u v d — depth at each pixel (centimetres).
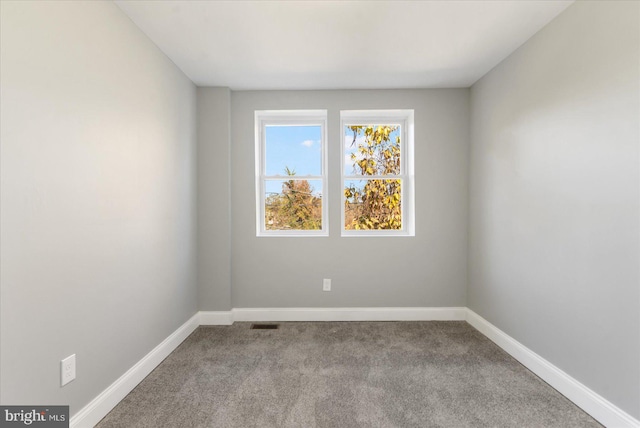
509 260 239
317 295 311
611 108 154
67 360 142
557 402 178
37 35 127
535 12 185
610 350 156
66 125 142
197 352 240
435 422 161
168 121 239
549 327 197
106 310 169
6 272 116
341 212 312
